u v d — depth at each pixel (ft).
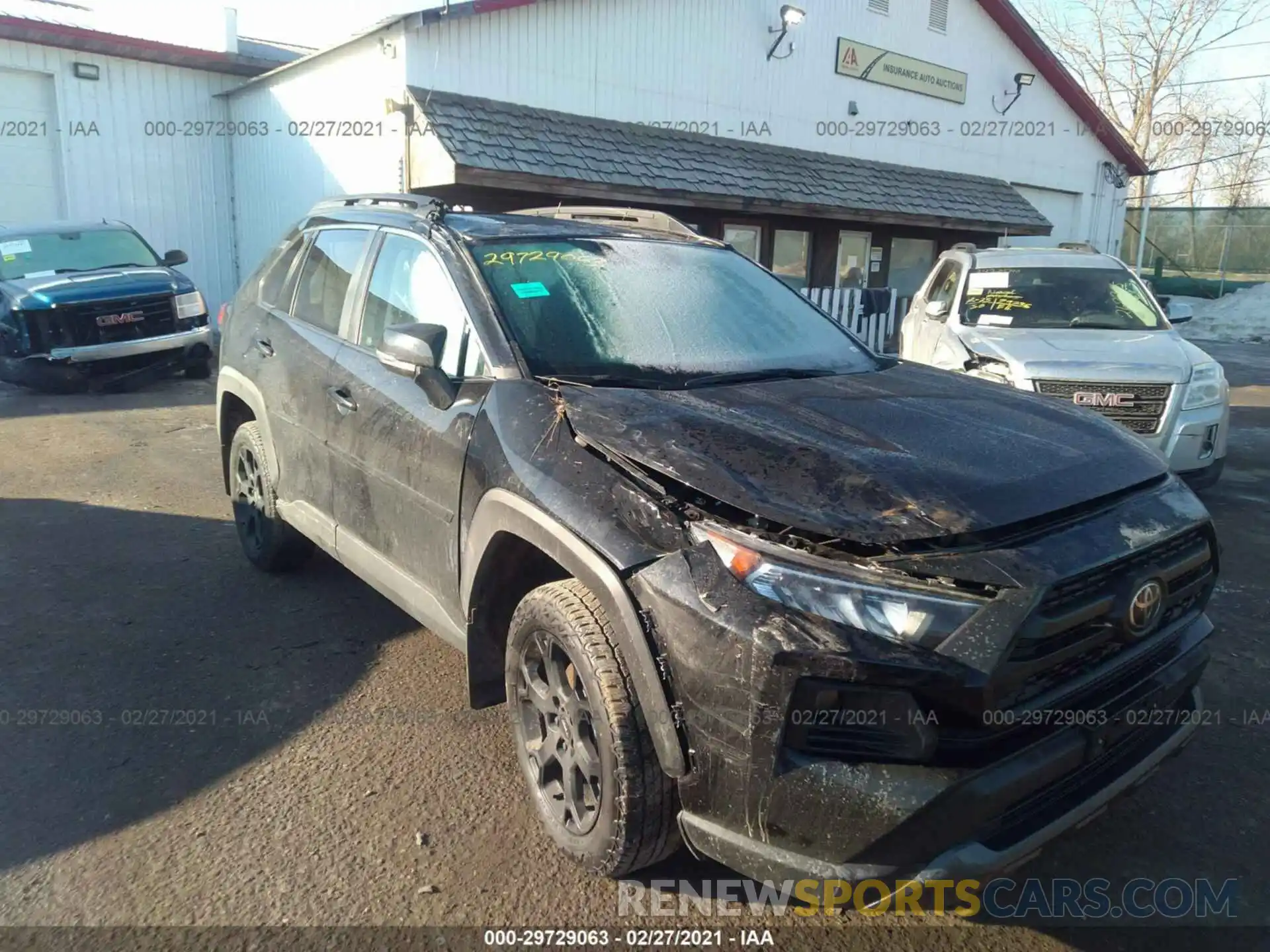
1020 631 7.50
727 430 9.18
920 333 28.43
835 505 8.03
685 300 12.80
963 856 7.50
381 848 9.95
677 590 8.07
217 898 9.17
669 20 45.70
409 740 12.01
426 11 36.40
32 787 10.86
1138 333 24.82
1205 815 10.88
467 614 10.63
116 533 19.66
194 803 10.64
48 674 13.51
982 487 8.40
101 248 39.45
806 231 52.95
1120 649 8.64
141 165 52.11
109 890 9.25
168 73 52.13
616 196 38.78
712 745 7.85
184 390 36.81
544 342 11.17
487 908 9.13
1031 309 26.30
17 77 48.67
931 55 59.21
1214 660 14.73
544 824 9.95
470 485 10.48
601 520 8.79
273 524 16.35
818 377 11.78
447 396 11.14
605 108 43.93
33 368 34.01
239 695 13.07
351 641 14.79
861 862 7.43
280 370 15.15
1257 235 91.40
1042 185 69.26
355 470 12.95
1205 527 9.39
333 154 42.98
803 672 7.41
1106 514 8.71
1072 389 21.90
